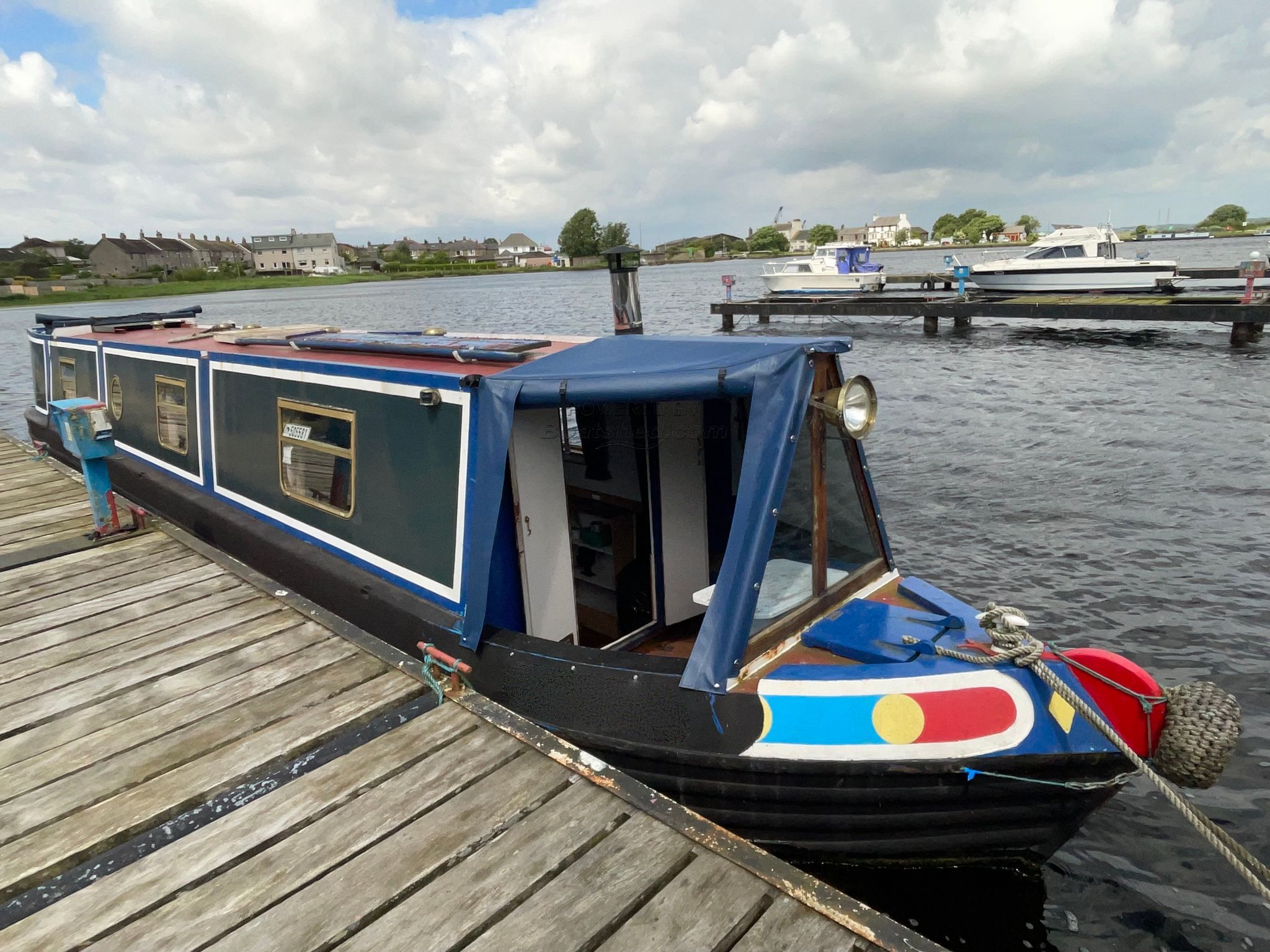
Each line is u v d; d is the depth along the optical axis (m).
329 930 3.09
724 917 3.07
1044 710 3.95
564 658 4.60
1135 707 4.03
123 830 3.70
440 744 4.22
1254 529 10.21
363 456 5.77
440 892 3.24
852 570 4.89
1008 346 27.62
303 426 6.38
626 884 3.25
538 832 3.56
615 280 8.51
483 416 4.75
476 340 6.48
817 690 3.98
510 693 4.72
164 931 3.12
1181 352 24.25
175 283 137.62
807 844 4.21
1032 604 8.59
